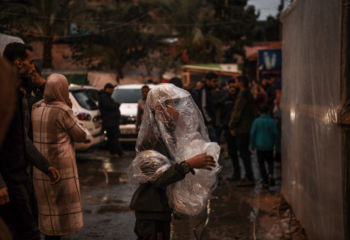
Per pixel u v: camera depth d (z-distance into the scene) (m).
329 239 3.55
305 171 4.59
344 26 3.11
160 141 2.83
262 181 7.81
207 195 2.80
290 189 5.68
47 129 3.68
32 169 3.83
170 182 2.67
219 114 10.64
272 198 6.45
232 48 33.16
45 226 3.71
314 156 4.11
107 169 9.01
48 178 3.67
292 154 5.48
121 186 7.35
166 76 30.23
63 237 4.75
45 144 3.68
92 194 6.77
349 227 3.13
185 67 24.02
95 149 11.17
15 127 3.06
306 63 4.46
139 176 2.74
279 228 4.96
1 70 0.89
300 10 4.79
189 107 2.87
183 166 2.66
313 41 4.08
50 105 3.74
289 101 5.73
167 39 31.06
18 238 3.13
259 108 7.27
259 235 4.76
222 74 23.61
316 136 3.99
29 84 3.83
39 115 3.71
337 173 3.28
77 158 10.52
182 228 4.99
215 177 2.86
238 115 7.22
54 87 3.76
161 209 2.77
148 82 18.44
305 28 4.49
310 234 4.34
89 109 10.24
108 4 29.14
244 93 7.27
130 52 29.45
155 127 2.83
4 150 3.02
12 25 16.97
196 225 3.07
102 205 6.10
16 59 3.31
